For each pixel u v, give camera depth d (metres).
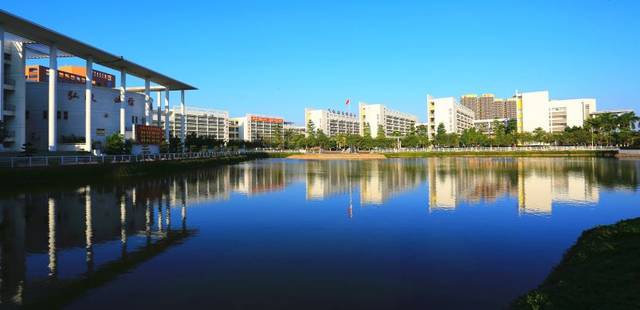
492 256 15.37
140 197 31.42
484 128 178.00
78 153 52.31
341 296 11.35
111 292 11.63
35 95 59.75
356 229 20.34
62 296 11.34
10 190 32.88
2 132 41.31
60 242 17.41
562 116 150.88
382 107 191.00
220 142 108.31
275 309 10.45
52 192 32.62
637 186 37.25
